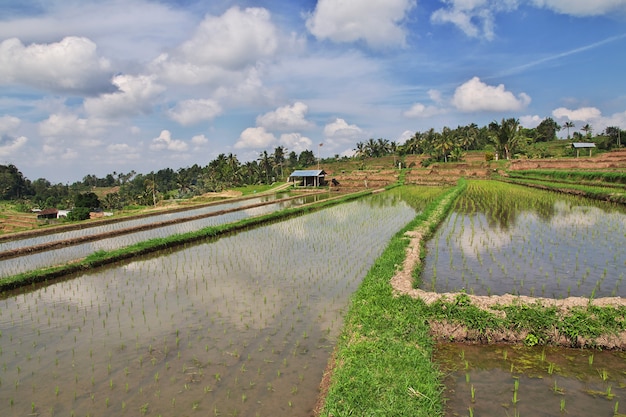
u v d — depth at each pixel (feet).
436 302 29.71
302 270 47.70
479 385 22.47
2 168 347.77
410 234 58.34
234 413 21.17
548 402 20.79
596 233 57.41
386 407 18.24
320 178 236.43
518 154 243.40
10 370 26.30
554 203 91.71
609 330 25.95
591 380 22.74
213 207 136.36
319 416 19.65
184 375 24.98
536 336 26.91
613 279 38.42
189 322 33.09
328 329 31.09
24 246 71.26
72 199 270.67
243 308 35.83
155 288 42.63
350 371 21.34
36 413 21.70
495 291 36.65
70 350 28.86
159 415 21.18
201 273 47.75
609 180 115.65
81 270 51.26
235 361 26.53
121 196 290.15
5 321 34.73
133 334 31.14
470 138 309.01
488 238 57.67
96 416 21.31
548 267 42.86
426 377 20.92
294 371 25.14
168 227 91.25
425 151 317.83
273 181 311.68
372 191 161.68
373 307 29.86
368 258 52.80
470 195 118.01
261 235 72.18
